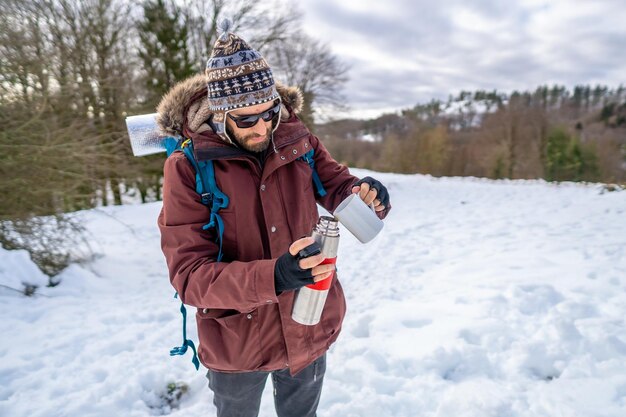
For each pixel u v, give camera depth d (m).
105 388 2.90
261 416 2.46
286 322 1.47
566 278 4.09
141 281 5.48
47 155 5.61
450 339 3.06
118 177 10.89
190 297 1.29
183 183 1.36
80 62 9.77
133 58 13.70
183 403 2.82
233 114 1.33
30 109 5.69
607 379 2.45
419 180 16.69
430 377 2.69
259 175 1.44
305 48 19.17
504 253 5.35
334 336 1.66
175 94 1.45
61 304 4.50
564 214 7.87
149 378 3.00
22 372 3.13
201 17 15.70
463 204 10.63
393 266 5.38
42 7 8.51
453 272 4.77
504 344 2.96
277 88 1.61
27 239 5.43
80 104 7.57
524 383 2.54
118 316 4.20
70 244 5.87
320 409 2.49
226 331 1.49
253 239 1.43
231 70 1.31
